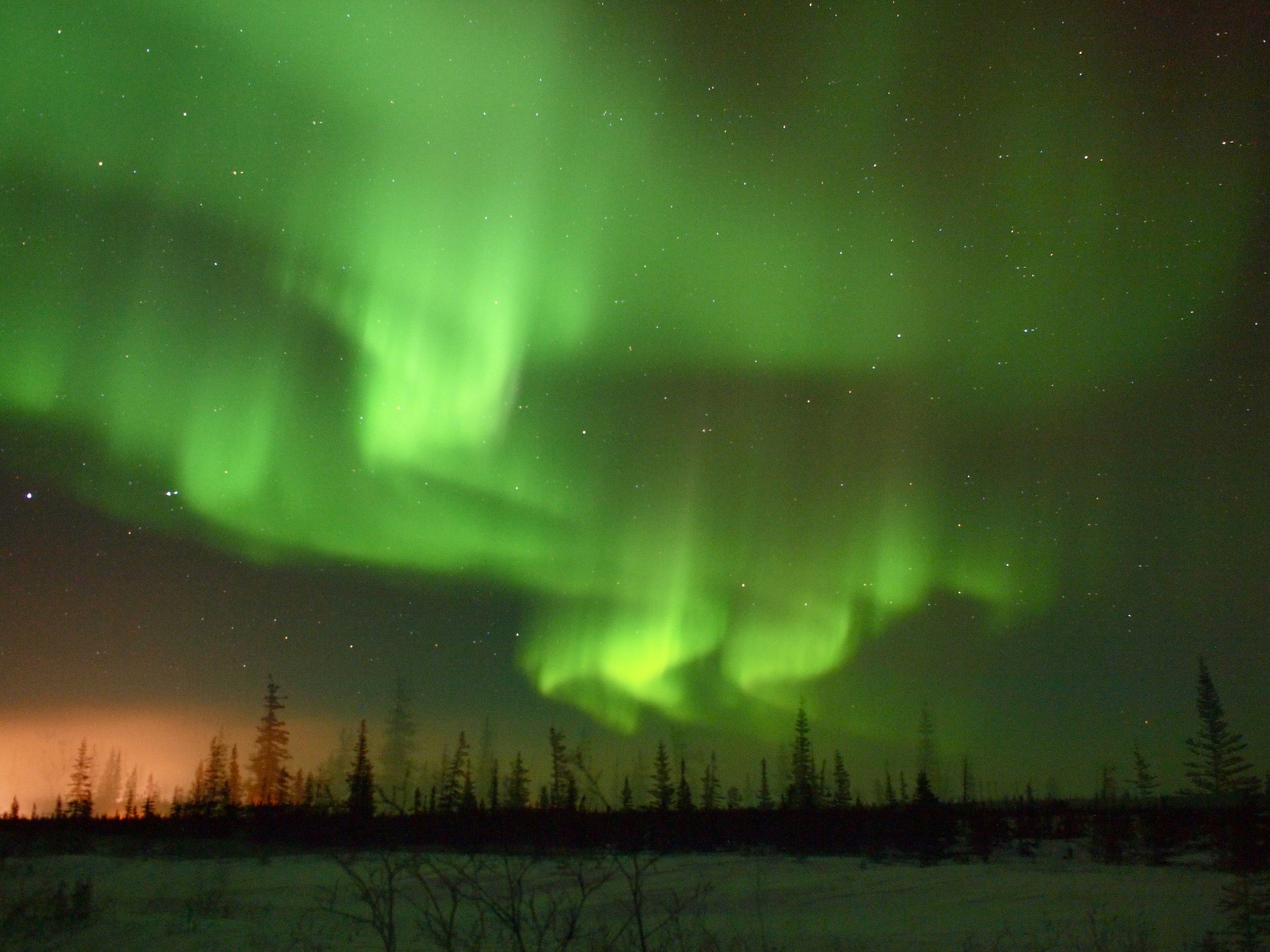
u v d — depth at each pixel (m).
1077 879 17.36
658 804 34.03
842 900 15.03
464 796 31.39
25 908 11.46
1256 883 12.55
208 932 10.62
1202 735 32.31
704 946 9.95
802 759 48.03
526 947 9.24
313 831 26.69
